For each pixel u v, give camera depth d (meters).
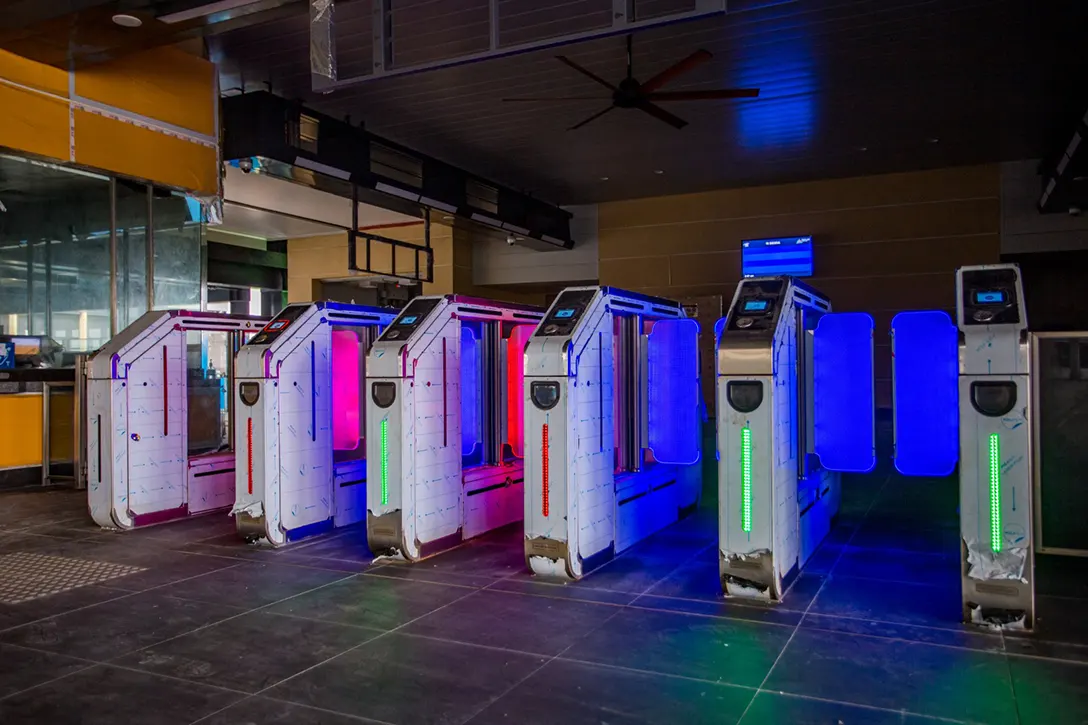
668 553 5.89
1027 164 11.91
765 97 8.98
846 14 6.93
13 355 9.56
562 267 14.99
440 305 6.04
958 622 4.22
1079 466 5.42
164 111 7.70
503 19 6.87
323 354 6.64
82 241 9.85
